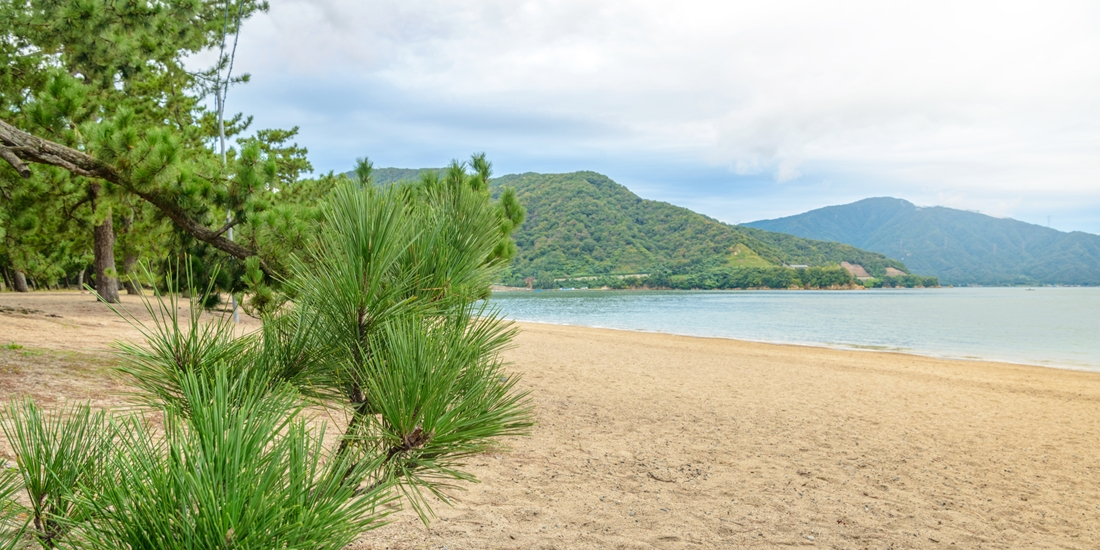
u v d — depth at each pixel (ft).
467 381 4.94
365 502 3.98
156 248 37.58
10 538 3.89
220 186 21.52
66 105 21.52
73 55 28.76
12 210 32.32
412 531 11.36
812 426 27.55
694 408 30.45
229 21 52.08
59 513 3.92
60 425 4.45
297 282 5.82
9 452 9.48
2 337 28.86
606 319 154.10
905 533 14.46
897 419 30.58
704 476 18.33
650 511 14.62
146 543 3.09
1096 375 55.93
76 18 26.35
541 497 14.84
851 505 16.43
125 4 27.25
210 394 3.94
